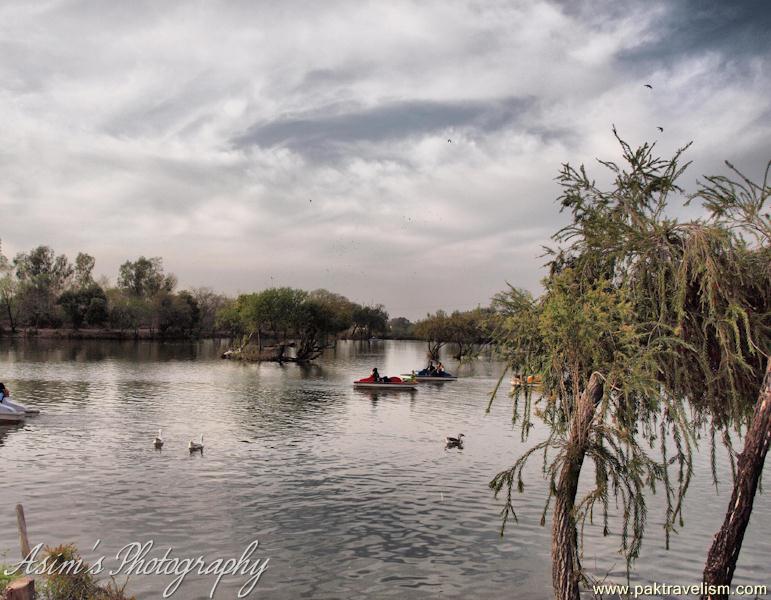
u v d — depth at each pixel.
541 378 9.99
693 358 9.45
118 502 17.84
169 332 144.75
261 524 16.38
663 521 17.27
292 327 96.00
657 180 9.80
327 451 25.77
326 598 12.37
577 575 9.35
